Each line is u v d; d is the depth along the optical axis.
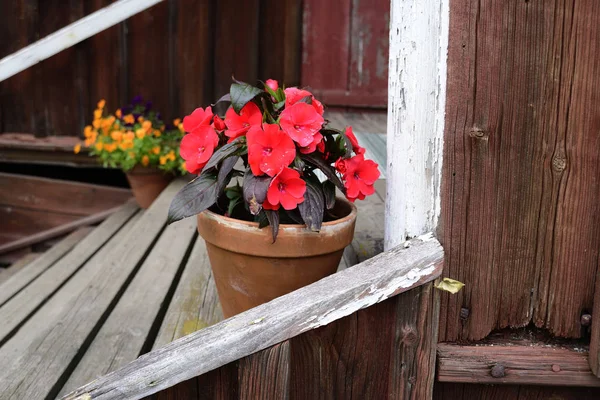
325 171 1.38
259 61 4.14
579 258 1.37
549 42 1.28
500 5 1.26
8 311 2.08
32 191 4.25
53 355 1.71
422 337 1.35
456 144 1.31
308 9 4.22
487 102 1.29
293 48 4.17
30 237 4.18
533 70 1.29
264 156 1.31
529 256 1.37
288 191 1.32
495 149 1.31
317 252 1.38
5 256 4.29
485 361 1.38
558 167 1.33
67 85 4.00
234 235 1.38
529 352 1.38
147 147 3.53
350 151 1.42
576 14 1.26
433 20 1.27
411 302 1.33
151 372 1.24
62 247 3.50
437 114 1.30
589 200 1.34
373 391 1.42
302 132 1.33
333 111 4.44
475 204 1.34
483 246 1.35
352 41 4.30
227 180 1.42
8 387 1.55
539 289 1.38
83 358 1.69
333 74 4.35
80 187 4.21
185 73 4.02
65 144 4.02
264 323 1.26
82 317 1.96
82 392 1.23
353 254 1.85
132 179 3.71
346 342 1.38
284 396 1.30
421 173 1.35
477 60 1.28
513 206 1.34
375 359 1.40
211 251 1.48
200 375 1.33
